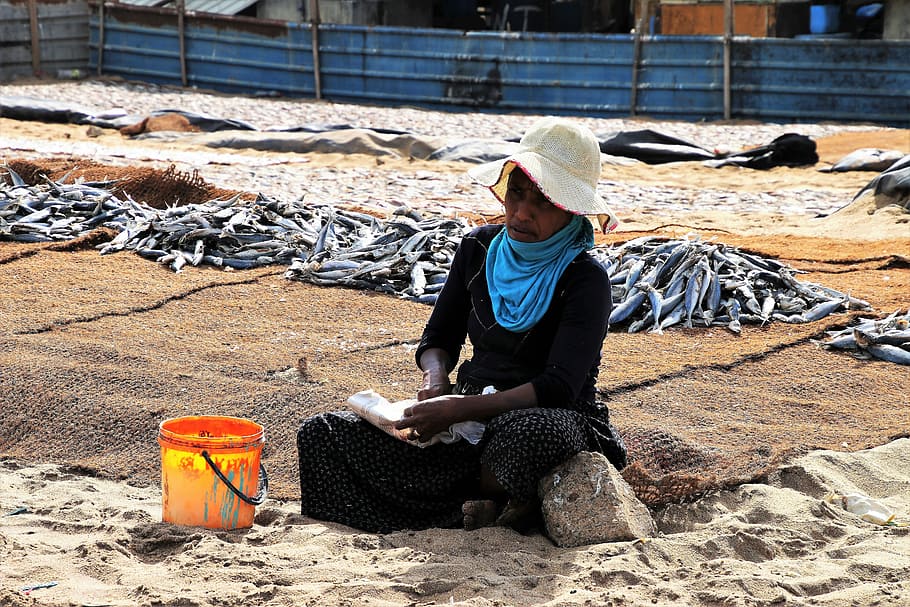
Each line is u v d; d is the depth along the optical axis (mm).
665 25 26547
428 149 18047
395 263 8461
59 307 7352
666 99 24219
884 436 5258
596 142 4133
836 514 4324
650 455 4891
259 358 6352
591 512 3984
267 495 4559
